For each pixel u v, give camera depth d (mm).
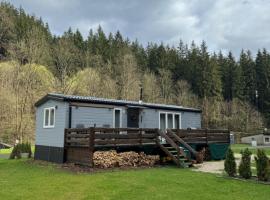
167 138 16312
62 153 16297
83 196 8781
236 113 65875
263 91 72438
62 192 9250
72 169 13930
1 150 32031
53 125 17594
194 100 65125
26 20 58781
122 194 9000
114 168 14320
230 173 12297
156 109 21188
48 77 47562
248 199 8625
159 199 8469
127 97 54938
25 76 45719
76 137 15516
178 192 9305
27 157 22250
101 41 68375
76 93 47688
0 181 11219
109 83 53531
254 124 65750
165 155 16938
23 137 42125
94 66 57156
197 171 13766
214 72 67750
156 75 69688
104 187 9898
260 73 74000
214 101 65625
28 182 10883
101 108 18203
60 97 16875
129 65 59188
